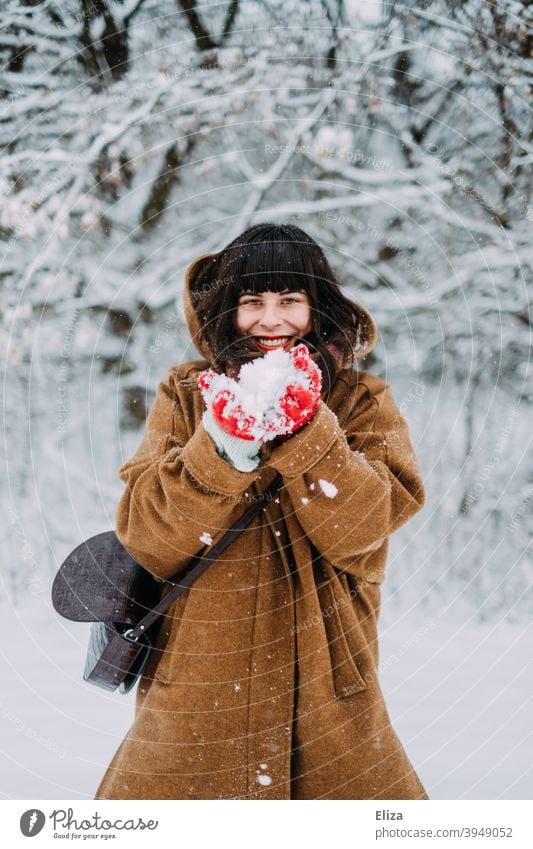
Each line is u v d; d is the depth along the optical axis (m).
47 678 3.54
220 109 5.14
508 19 5.09
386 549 1.74
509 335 5.25
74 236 5.18
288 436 1.51
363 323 1.83
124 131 5.12
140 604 1.67
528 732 2.96
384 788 1.63
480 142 5.19
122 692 1.71
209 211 5.25
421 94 5.17
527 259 5.15
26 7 5.10
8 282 5.16
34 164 5.11
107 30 5.16
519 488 5.25
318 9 5.14
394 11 5.12
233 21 5.18
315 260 1.75
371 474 1.56
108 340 5.32
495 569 5.17
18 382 5.20
